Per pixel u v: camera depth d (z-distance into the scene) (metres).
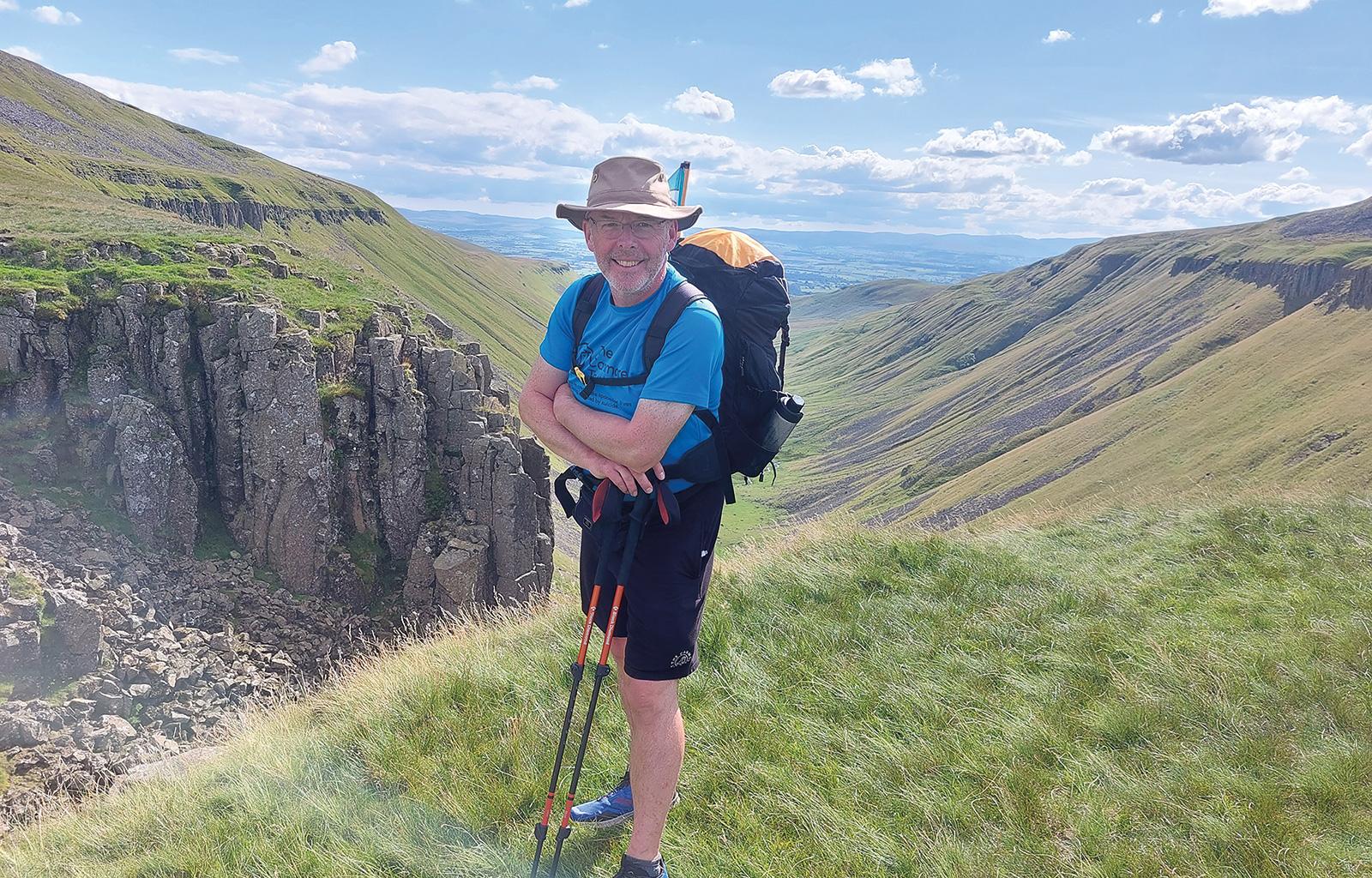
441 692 6.33
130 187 151.12
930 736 5.26
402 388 29.81
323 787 5.26
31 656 17.58
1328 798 4.36
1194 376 187.38
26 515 22.38
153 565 24.02
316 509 27.17
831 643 6.73
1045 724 5.27
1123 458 165.50
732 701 5.83
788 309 3.79
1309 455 135.12
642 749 3.83
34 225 34.12
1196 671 5.82
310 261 37.91
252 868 4.50
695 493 3.75
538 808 4.73
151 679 19.12
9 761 15.23
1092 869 3.94
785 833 4.40
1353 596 7.07
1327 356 167.38
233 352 27.61
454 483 30.30
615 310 3.67
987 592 7.78
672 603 3.72
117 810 6.14
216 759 6.82
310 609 25.88
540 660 6.80
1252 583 7.68
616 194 3.41
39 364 25.19
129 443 24.67
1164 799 4.44
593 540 4.03
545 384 3.91
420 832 4.63
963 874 3.94
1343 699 5.28
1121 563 8.82
